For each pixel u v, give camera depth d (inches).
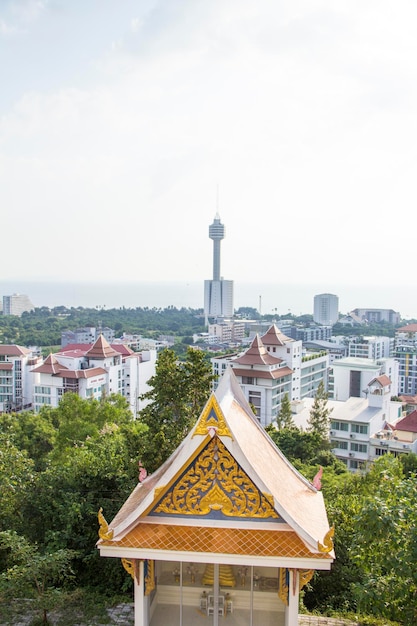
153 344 7372.1
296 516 546.3
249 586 580.7
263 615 574.9
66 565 863.7
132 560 549.0
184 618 579.5
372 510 673.6
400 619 681.0
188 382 1277.1
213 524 532.7
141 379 4210.1
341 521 997.8
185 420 1241.4
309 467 1776.6
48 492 1037.8
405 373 5565.9
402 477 1305.4
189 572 588.1
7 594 780.0
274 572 582.2
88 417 1974.7
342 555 952.3
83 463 1102.4
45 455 2041.1
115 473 1075.9
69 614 757.3
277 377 3344.0
